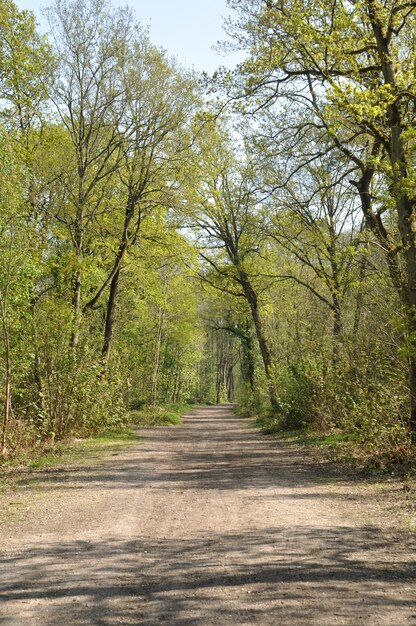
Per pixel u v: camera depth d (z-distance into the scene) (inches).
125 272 1167.0
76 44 879.7
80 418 833.5
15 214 608.7
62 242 987.3
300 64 663.8
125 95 911.0
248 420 1513.3
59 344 779.4
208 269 1321.4
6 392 617.9
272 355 1320.1
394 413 510.9
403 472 456.4
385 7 569.9
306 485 443.5
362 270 693.9
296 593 201.9
